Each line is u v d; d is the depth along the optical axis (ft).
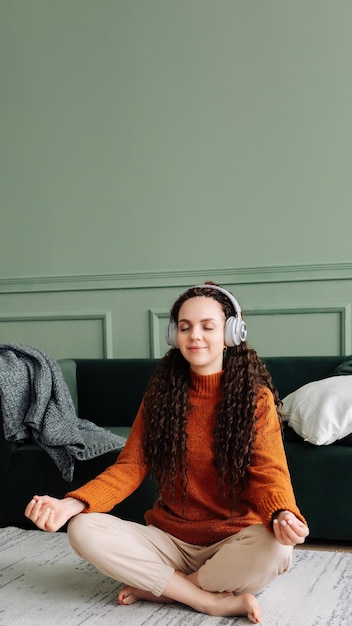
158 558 5.59
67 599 5.85
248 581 5.37
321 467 7.70
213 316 5.75
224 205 11.72
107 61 12.17
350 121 11.19
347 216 11.23
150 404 6.01
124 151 12.14
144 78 12.01
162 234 12.01
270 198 11.53
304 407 8.10
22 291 12.59
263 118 11.53
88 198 12.32
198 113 11.80
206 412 5.84
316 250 11.36
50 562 6.85
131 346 12.17
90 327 12.35
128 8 12.05
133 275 12.09
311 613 5.49
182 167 11.89
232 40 11.62
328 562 6.79
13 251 12.69
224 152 11.70
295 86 11.39
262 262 11.59
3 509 8.28
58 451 8.02
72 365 10.69
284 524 4.85
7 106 12.62
